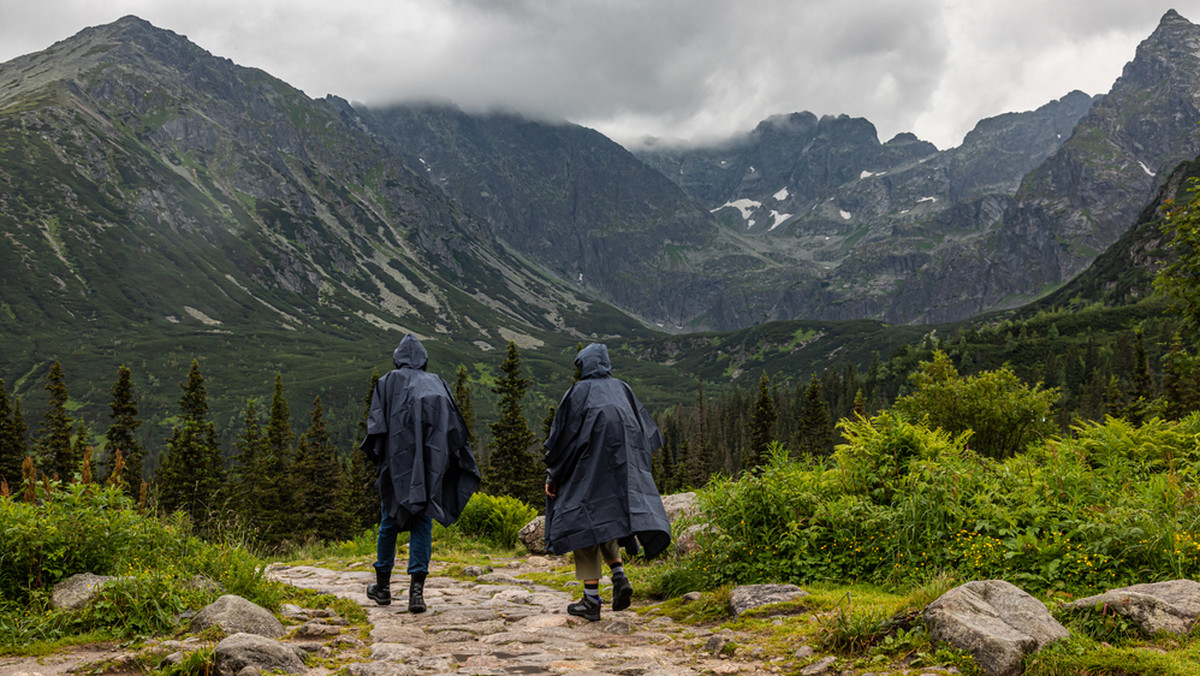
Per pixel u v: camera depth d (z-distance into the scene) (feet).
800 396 635.25
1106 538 18.29
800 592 19.60
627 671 13.97
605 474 19.90
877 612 14.94
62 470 155.33
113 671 13.32
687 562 25.18
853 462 26.66
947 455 25.82
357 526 177.78
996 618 13.16
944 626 13.14
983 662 12.12
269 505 173.78
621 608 19.93
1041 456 29.86
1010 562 19.42
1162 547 17.67
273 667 13.53
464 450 22.25
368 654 15.80
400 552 41.60
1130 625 12.87
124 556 18.93
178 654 13.66
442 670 14.28
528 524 42.70
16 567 17.30
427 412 21.74
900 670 12.65
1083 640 12.39
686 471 237.25
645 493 19.89
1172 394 129.90
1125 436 32.27
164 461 167.22
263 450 188.75
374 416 21.94
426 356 23.71
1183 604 13.29
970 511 21.80
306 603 21.57
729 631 17.11
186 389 176.96
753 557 24.00
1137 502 20.27
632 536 19.75
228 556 20.93
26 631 15.29
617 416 20.33
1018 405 68.54
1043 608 13.37
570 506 19.86
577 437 20.33
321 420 189.88
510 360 161.58
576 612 20.54
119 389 161.99
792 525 23.67
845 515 23.32
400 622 19.88
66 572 17.97
